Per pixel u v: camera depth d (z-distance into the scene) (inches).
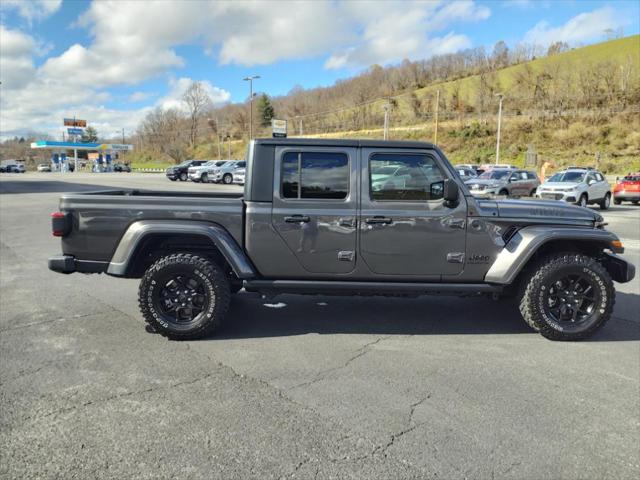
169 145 3885.3
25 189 1135.0
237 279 195.3
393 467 105.6
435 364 162.7
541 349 177.6
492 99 2709.2
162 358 166.1
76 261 187.8
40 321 204.7
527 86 2667.3
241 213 183.5
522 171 888.9
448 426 122.7
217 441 115.0
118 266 182.7
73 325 200.1
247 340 184.9
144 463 106.0
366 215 181.5
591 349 177.9
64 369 155.7
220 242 180.1
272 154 183.0
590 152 1913.1
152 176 2037.4
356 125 3277.6
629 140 1873.8
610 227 553.0
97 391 140.3
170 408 130.7
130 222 184.1
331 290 185.9
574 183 765.3
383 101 3376.0
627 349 178.4
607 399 138.2
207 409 130.3
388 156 182.1
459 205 181.8
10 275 290.2
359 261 183.8
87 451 110.3
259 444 113.9
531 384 147.5
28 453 109.3
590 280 181.9
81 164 3459.6
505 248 183.2
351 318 213.3
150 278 179.2
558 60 2984.7
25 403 132.6
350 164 181.8
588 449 113.2
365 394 140.0
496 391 142.6
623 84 2185.0
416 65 3934.5
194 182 1441.9
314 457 109.0
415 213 181.2
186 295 183.6
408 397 138.3
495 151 2176.4
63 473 102.4
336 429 120.7
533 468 105.7
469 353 173.2
